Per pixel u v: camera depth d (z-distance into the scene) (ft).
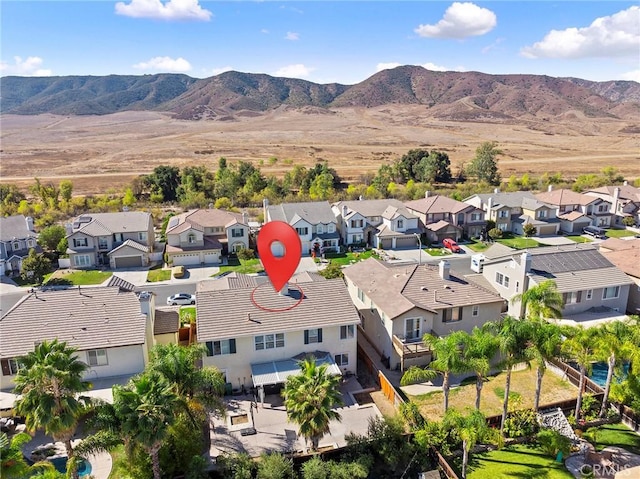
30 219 229.04
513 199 284.20
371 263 155.84
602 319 144.56
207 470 85.30
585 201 280.10
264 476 80.89
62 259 216.95
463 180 445.37
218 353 111.45
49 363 72.59
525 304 113.09
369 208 258.78
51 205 311.88
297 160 594.24
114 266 216.95
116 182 456.45
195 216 239.30
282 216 242.78
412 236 245.86
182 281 198.39
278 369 111.75
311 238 237.86
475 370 89.30
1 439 65.36
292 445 94.53
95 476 86.84
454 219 257.96
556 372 122.72
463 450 89.25
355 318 117.50
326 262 221.66
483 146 453.17
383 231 245.24
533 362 125.80
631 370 99.09
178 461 82.07
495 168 434.71
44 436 97.09
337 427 100.01
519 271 147.33
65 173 516.32
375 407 107.34
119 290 122.21
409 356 118.83
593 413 104.53
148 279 201.16
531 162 574.56
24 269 197.88
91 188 425.28
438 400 111.14
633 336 97.35
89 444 70.64
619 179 402.11
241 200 340.18
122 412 69.67
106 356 110.42
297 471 86.28
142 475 79.66
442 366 90.22
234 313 114.93
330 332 117.19
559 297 109.09
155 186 364.99
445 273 136.98
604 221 284.20
